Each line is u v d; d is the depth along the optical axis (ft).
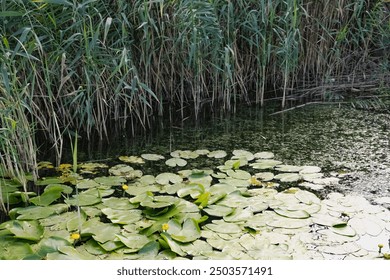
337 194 7.75
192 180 8.25
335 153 9.38
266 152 9.37
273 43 13.01
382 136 10.19
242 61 12.73
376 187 8.05
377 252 6.37
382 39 14.42
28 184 8.45
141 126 11.14
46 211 7.34
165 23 11.27
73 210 7.45
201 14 11.46
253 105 12.40
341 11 13.28
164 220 6.98
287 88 12.95
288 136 10.29
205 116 11.69
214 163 9.06
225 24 12.17
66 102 10.18
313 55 13.78
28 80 9.76
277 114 11.69
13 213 7.36
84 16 9.69
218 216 7.20
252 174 8.54
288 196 7.68
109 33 10.64
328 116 11.46
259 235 6.69
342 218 7.13
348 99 12.64
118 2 10.30
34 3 8.86
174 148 9.87
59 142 10.21
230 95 12.45
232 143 10.00
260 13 12.31
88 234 6.68
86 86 10.47
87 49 9.49
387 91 13.15
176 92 12.43
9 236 6.71
